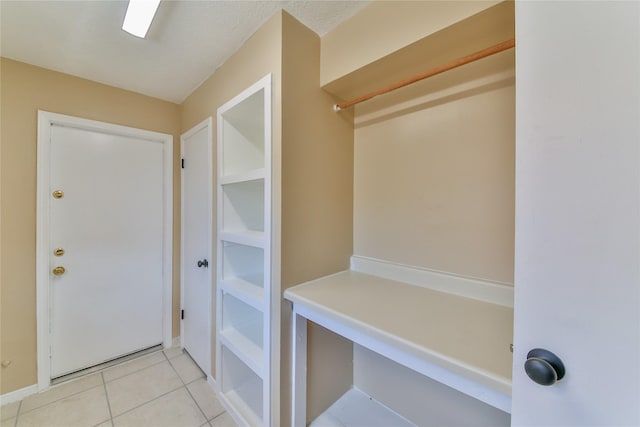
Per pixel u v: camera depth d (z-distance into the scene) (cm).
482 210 117
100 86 190
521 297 46
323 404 149
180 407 158
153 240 219
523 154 45
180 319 230
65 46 149
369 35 120
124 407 157
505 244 111
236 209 172
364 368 163
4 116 158
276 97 123
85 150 187
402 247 145
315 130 140
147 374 189
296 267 132
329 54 137
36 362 168
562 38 41
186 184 218
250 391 167
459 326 92
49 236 174
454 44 106
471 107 119
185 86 197
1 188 158
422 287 134
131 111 204
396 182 147
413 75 131
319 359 146
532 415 46
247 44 142
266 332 128
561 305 42
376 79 134
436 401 132
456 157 124
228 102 155
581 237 40
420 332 87
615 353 38
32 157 166
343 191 159
